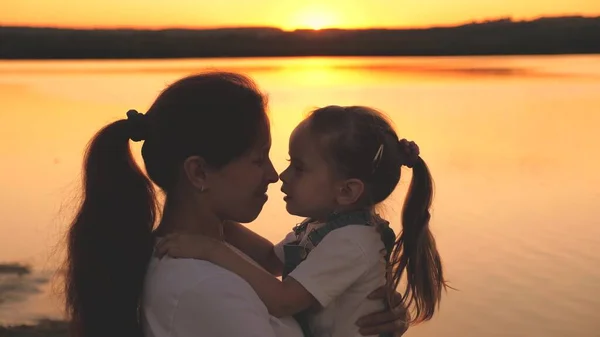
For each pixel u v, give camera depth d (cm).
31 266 652
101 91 2359
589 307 554
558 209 852
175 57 6188
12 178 1027
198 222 170
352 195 205
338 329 197
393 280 207
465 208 854
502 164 1148
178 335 149
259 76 3309
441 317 531
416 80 3042
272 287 177
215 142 162
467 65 4891
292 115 1576
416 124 1616
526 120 1709
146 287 160
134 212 167
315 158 209
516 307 555
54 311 555
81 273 166
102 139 167
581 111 1898
